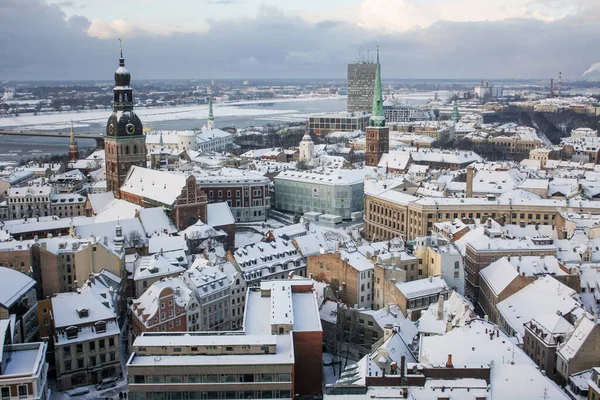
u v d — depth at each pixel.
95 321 162.50
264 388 131.62
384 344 138.38
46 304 164.25
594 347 133.50
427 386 116.31
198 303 182.12
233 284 194.75
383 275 190.00
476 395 113.44
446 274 193.75
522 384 115.56
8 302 162.88
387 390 115.88
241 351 134.62
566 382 134.75
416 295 178.88
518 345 147.50
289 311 150.25
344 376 127.50
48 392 146.00
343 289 196.75
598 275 187.75
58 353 156.75
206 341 136.00
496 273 190.62
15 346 137.62
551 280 175.50
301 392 149.25
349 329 177.50
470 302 187.50
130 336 187.25
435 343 133.62
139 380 130.38
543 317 151.50
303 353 147.50
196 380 131.12
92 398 154.62
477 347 131.00
